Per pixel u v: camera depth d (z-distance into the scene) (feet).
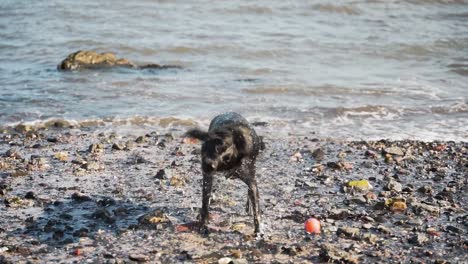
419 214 85.56
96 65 179.52
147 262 71.05
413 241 76.54
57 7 242.17
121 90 158.20
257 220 77.66
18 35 209.77
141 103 147.95
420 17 242.37
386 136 128.16
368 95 157.48
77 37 209.05
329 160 110.83
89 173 101.91
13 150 111.65
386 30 224.33
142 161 107.96
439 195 92.53
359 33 220.02
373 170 105.60
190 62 188.34
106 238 77.36
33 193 90.48
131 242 76.33
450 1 259.80
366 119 139.74
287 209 86.99
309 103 150.20
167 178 99.40
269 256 72.74
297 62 188.65
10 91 155.12
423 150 117.39
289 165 107.65
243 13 239.09
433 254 73.20
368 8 248.52
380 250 74.23
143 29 218.59
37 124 130.72
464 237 78.28
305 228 79.82
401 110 145.69
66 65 176.65
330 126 134.31
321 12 244.01
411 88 164.25
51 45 201.16
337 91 159.84
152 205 88.38
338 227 80.79
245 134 74.43
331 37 214.28
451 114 144.36
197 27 220.64
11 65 180.86
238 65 183.93
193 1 250.98
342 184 98.12
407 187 96.07
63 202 89.25
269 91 158.92
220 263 70.44
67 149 115.65
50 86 160.45
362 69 182.60
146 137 123.65
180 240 76.84
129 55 195.93
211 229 79.46
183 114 140.26
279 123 135.03
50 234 78.54
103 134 125.70
